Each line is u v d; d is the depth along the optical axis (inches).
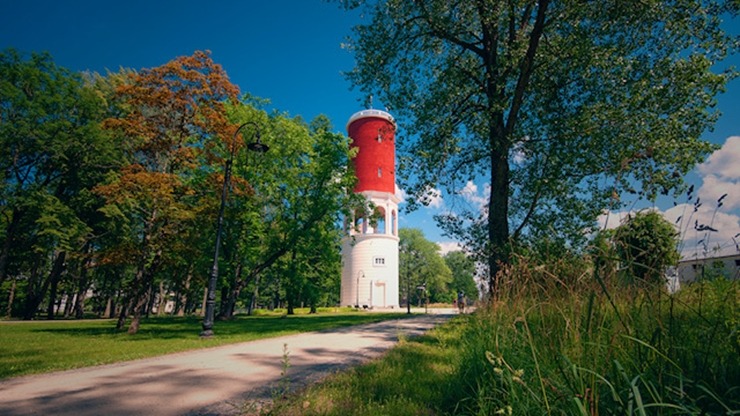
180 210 581.3
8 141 1021.2
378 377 211.2
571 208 535.8
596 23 488.1
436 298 3452.3
